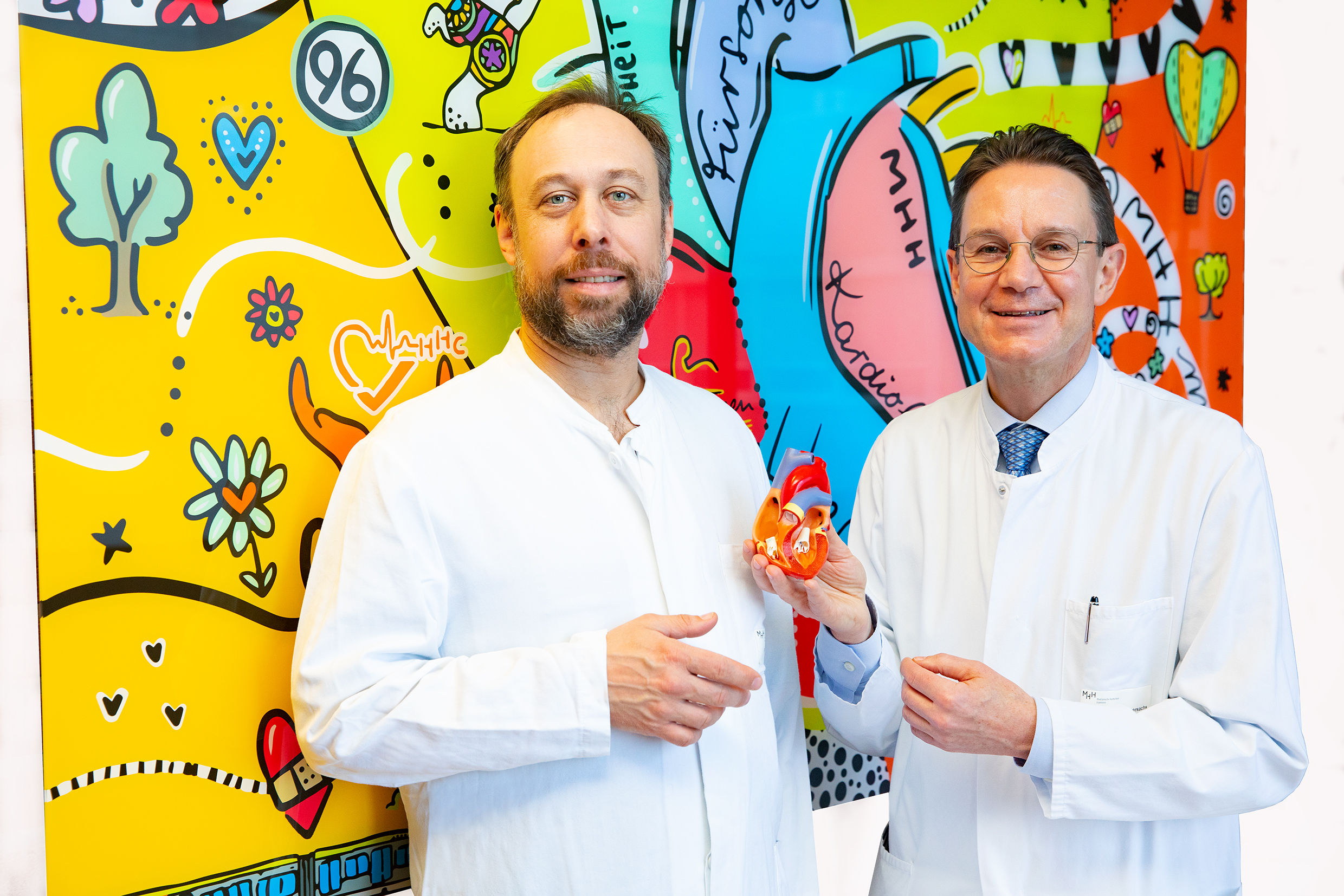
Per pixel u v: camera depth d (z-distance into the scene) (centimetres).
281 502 116
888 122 173
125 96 105
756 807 109
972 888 119
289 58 115
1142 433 122
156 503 108
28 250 100
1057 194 115
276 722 117
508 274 135
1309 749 241
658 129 118
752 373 159
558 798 100
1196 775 104
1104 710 107
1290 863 242
